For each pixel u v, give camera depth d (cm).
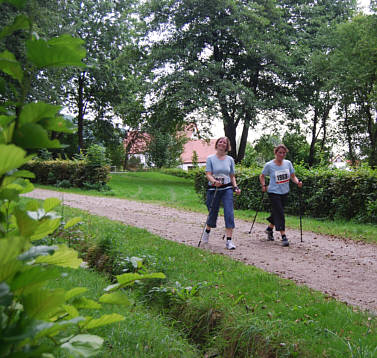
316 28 2748
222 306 353
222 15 2523
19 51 796
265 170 741
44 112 110
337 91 2752
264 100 2459
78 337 143
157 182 2998
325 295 413
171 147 5666
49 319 141
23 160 94
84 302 151
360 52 2322
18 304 124
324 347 280
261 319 328
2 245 90
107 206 1291
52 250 119
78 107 3372
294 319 333
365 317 348
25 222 116
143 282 419
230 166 696
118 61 2825
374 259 629
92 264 527
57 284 374
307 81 2623
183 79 2439
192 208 1336
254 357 291
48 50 106
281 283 439
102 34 2947
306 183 1238
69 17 2278
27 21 110
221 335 320
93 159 2081
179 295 374
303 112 2612
